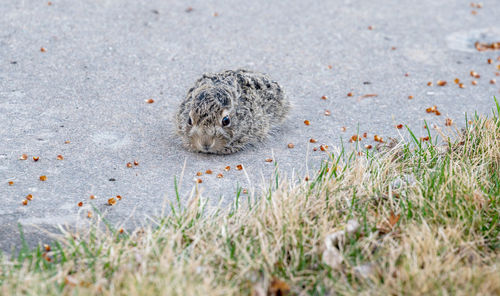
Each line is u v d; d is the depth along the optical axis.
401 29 16.14
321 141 11.03
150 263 7.29
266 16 16.50
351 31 15.90
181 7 16.62
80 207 8.78
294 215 7.96
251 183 9.61
